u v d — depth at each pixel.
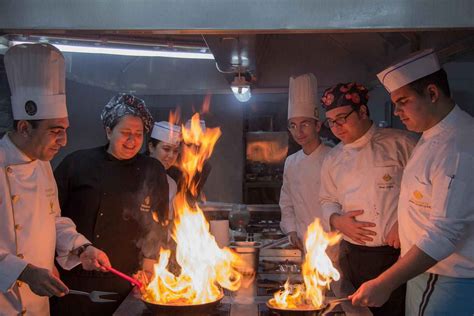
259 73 3.72
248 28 1.46
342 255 2.49
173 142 2.79
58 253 1.97
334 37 3.62
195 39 2.83
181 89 4.40
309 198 2.90
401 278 1.57
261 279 2.13
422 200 1.73
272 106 5.02
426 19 1.44
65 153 3.87
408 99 1.72
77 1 1.45
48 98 1.69
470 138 1.62
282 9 1.46
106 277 2.11
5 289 1.61
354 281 2.34
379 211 2.25
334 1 1.45
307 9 1.46
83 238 1.97
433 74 1.70
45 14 1.45
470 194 1.56
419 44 2.50
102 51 2.80
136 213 2.22
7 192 1.71
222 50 2.47
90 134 4.11
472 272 1.63
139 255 2.24
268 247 2.94
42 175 1.87
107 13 1.46
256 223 4.08
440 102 1.71
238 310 1.72
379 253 2.25
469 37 1.97
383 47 3.18
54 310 2.10
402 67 1.71
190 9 1.46
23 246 1.75
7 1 1.44
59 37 2.44
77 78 3.90
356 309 1.73
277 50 3.74
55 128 1.72
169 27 1.46
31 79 1.68
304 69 3.76
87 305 2.09
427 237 1.57
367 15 1.46
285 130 5.04
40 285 1.60
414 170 1.78
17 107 1.71
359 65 3.73
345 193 2.36
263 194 5.03
